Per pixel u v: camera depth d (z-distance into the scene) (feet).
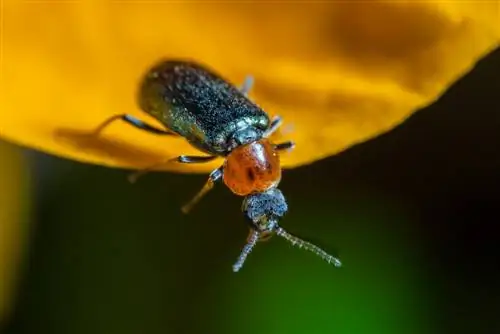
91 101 0.15
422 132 0.16
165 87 0.16
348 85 0.15
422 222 0.16
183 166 0.15
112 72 0.15
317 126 0.15
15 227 0.15
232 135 0.17
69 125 0.15
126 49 0.15
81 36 0.15
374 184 0.16
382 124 0.15
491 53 0.16
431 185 0.16
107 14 0.15
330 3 0.15
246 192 0.17
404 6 0.15
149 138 0.15
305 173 0.16
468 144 0.16
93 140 0.15
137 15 0.15
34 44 0.15
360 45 0.15
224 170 0.17
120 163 0.15
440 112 0.16
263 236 0.16
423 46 0.15
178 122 0.17
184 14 0.15
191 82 0.17
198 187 0.16
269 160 0.17
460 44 0.15
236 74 0.15
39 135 0.15
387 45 0.15
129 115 0.15
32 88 0.15
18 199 0.15
